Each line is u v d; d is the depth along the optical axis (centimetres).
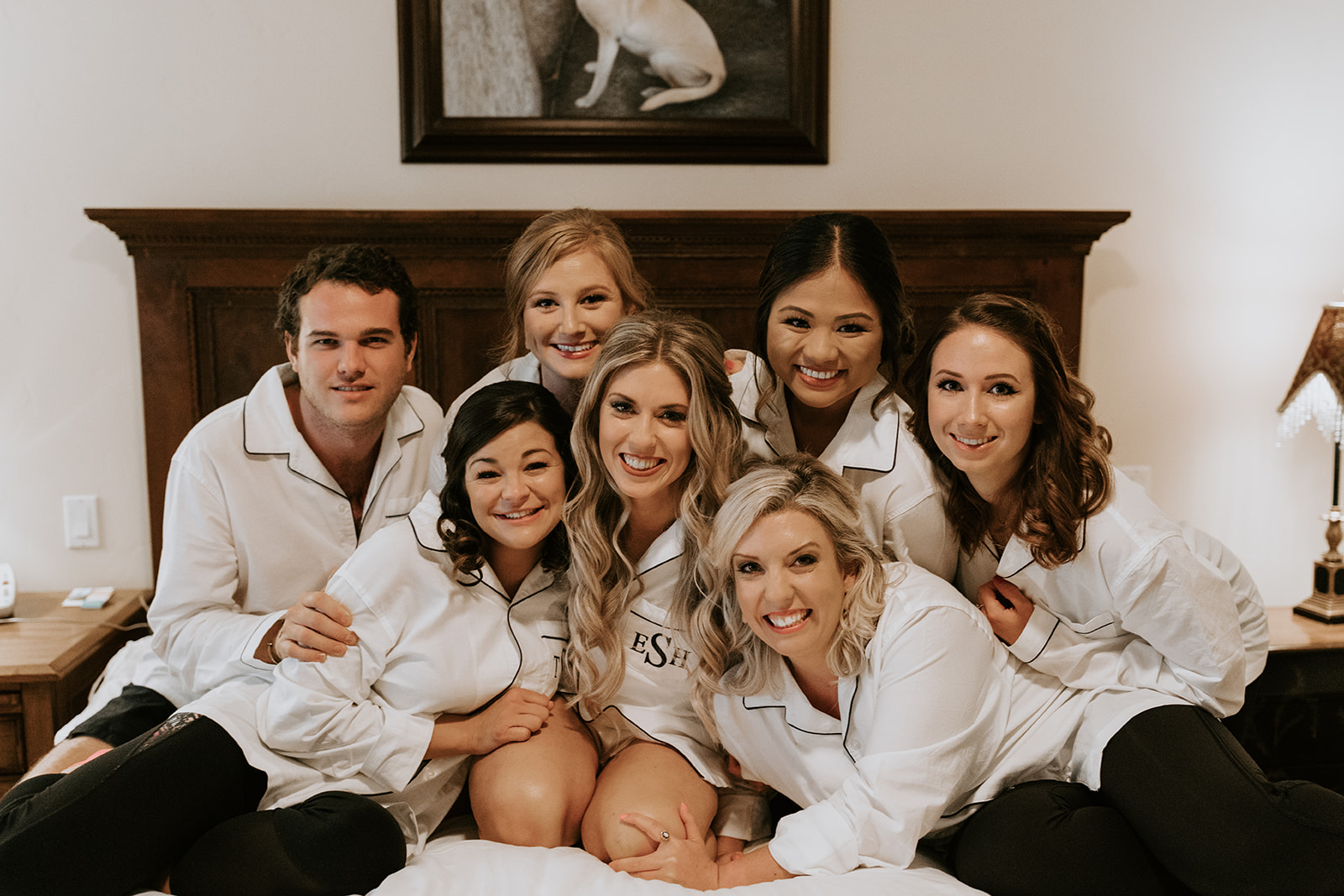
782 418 160
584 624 145
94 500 222
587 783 144
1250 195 234
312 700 134
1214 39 229
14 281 215
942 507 152
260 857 121
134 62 211
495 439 135
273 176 217
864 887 118
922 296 222
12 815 123
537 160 218
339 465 167
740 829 145
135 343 218
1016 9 224
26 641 190
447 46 214
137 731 157
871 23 222
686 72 218
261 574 164
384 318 151
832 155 225
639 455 134
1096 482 139
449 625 143
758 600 129
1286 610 219
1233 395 239
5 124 210
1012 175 229
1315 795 124
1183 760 129
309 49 214
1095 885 126
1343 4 229
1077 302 224
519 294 165
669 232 214
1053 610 148
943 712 129
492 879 120
